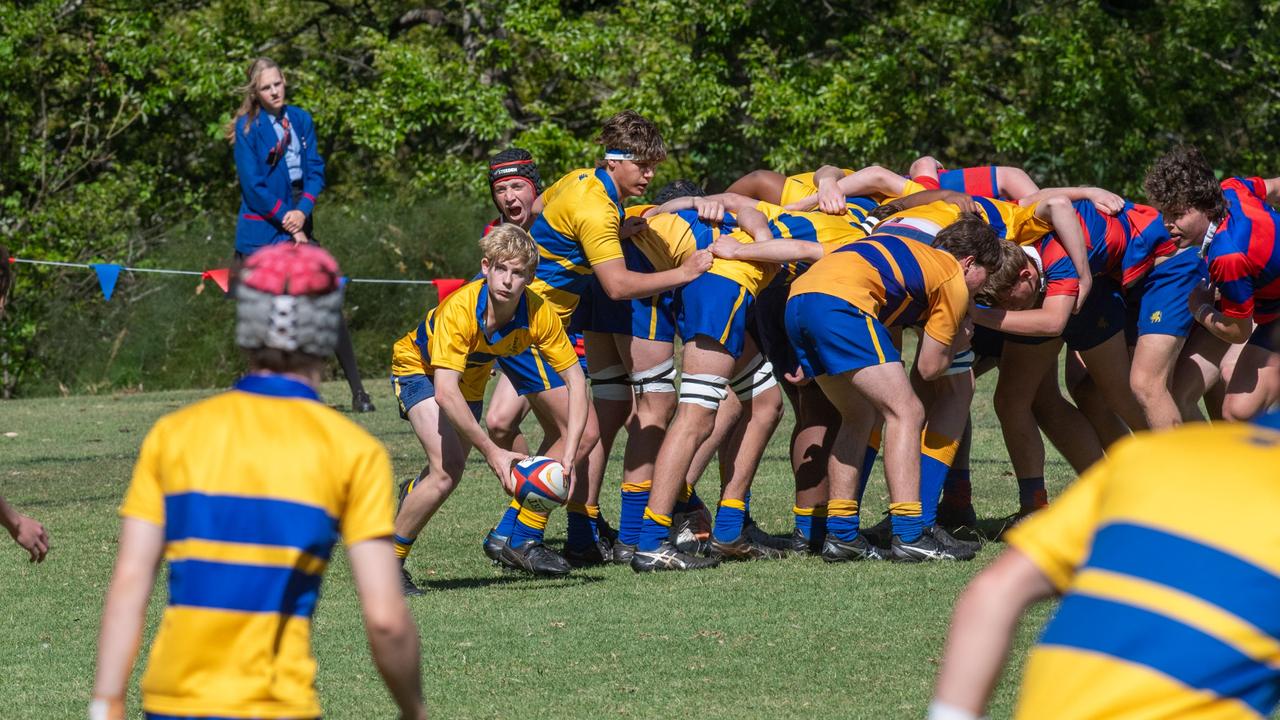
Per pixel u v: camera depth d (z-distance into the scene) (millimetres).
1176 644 6965
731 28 80125
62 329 71812
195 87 81938
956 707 7445
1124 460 7691
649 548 22594
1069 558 7609
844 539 22766
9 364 71562
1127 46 79125
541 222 23156
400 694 9375
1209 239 23344
